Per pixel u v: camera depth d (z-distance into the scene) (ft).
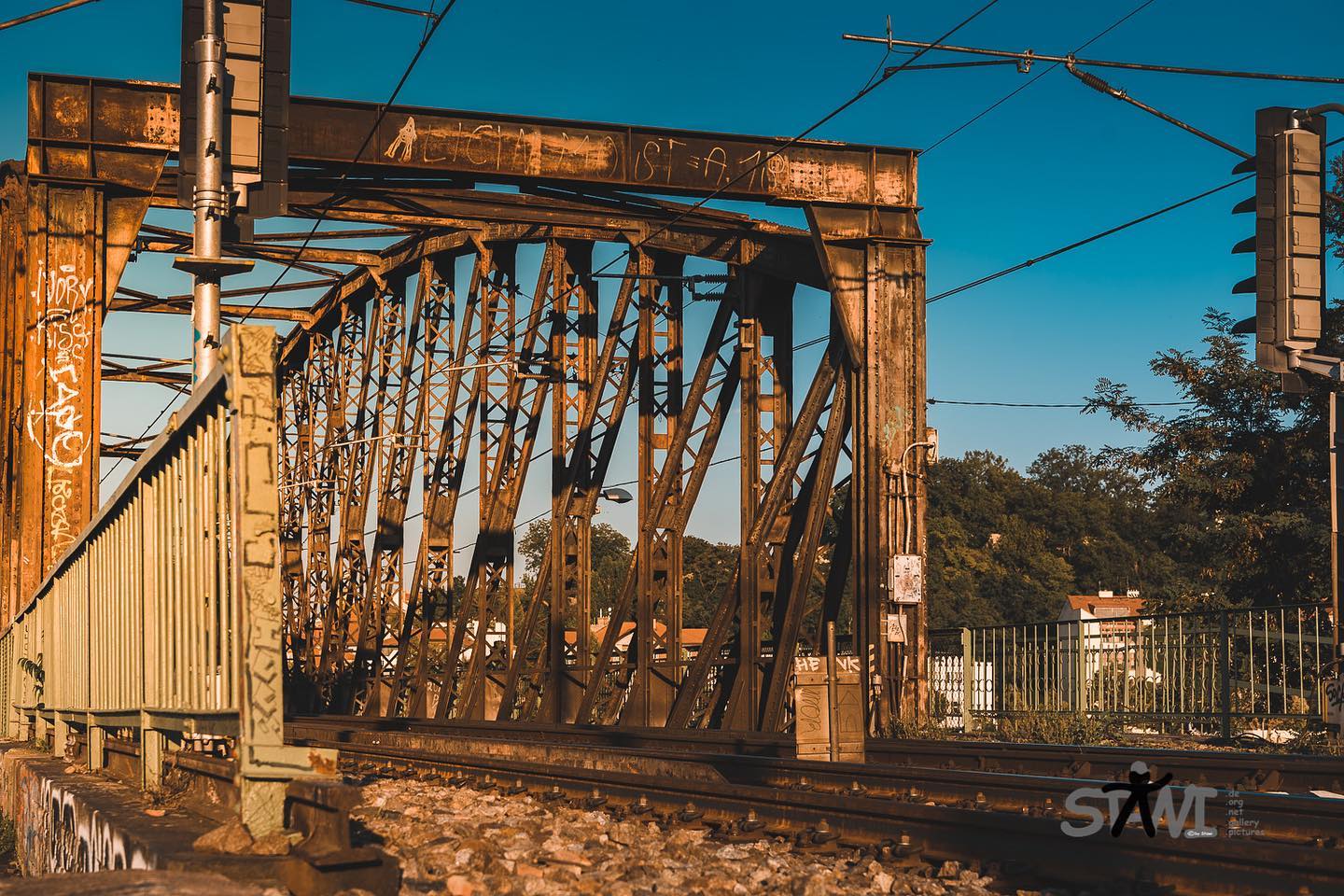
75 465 63.00
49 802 29.84
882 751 41.63
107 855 20.97
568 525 77.15
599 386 76.33
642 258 75.61
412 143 65.41
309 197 71.67
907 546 64.13
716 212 70.28
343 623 101.60
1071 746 39.68
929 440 65.16
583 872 19.31
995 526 310.24
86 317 63.52
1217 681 52.90
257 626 17.33
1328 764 29.53
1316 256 38.63
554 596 76.02
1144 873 17.80
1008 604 282.15
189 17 39.60
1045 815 24.20
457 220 77.30
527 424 80.59
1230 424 107.86
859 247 67.41
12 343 67.77
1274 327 38.60
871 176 67.62
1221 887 17.03
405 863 18.51
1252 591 102.83
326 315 109.40
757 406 69.51
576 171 67.00
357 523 101.91
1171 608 116.16
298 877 15.23
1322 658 60.59
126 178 64.23
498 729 65.46
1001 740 53.93
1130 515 335.67
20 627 55.72
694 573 272.51
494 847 20.56
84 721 36.35
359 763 42.39
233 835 17.03
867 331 66.13
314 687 110.52
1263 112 39.04
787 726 65.00
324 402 111.45
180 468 22.58
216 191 38.88
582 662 74.74
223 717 18.90
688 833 23.21
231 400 17.71
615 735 56.34
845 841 22.24
